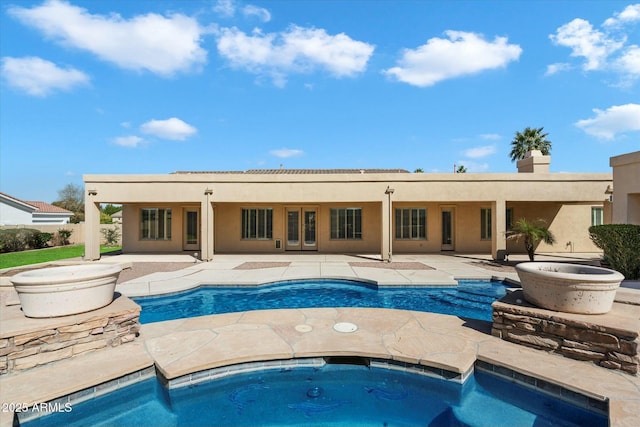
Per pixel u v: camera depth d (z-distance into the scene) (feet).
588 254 58.85
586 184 49.16
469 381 15.55
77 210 186.91
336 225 62.23
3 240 69.62
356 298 32.22
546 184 49.44
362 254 58.80
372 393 15.25
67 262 45.75
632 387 13.07
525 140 118.62
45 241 82.33
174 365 15.16
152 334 19.12
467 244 61.77
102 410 14.06
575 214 61.67
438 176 50.16
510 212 62.03
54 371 14.52
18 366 14.39
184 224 63.10
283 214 62.54
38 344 14.90
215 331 19.61
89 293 16.98
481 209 61.77
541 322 16.69
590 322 15.12
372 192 50.42
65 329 15.61
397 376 16.14
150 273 39.86
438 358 15.80
